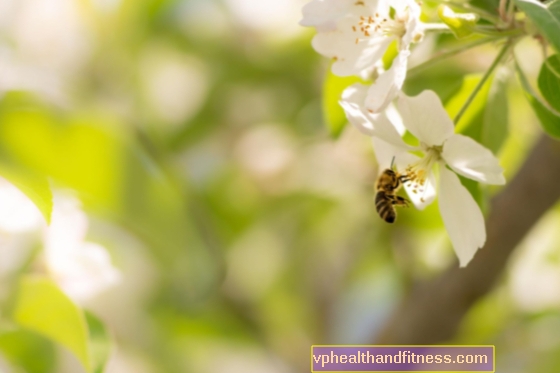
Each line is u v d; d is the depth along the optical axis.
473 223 0.45
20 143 0.48
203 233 0.52
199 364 0.65
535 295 0.60
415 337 0.56
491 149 0.47
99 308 0.60
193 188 0.59
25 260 0.51
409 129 0.45
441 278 0.55
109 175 0.49
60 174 0.49
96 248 0.52
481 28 0.44
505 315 0.59
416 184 0.45
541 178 0.52
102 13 0.64
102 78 0.65
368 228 0.63
